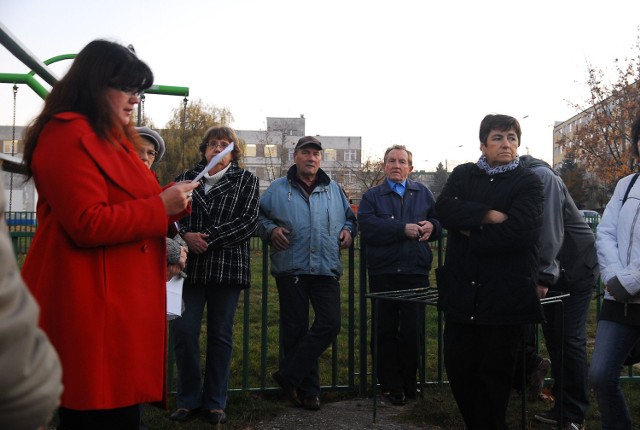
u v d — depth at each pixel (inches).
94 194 83.5
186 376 162.7
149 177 94.8
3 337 42.7
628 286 122.7
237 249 164.6
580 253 160.6
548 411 164.1
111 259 87.1
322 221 180.4
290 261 178.1
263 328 189.6
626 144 1151.6
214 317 163.6
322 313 177.6
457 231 137.3
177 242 128.8
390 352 186.4
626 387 200.2
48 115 87.9
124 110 92.2
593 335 281.0
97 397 83.3
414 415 169.6
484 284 131.2
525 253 131.3
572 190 1835.6
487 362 133.8
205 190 165.8
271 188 185.6
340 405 182.1
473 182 138.9
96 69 88.5
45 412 46.6
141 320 88.4
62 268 84.6
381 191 194.9
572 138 1262.3
